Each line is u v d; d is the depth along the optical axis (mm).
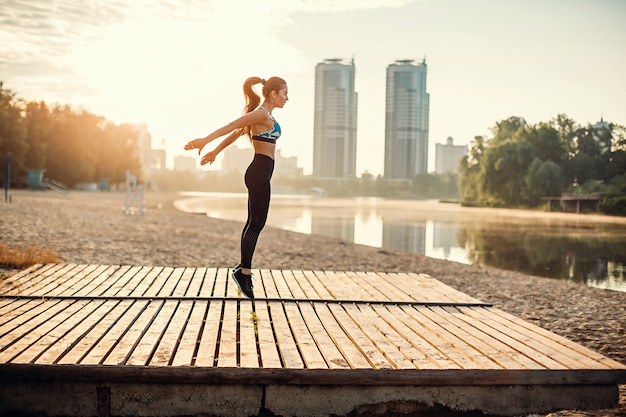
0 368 3988
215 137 5176
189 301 6449
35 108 70625
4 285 7145
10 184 55312
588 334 7953
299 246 19453
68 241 15883
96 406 4074
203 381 4082
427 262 16844
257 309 6176
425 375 4230
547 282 13422
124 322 5359
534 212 64312
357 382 4176
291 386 4180
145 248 15875
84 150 73688
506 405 4355
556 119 85562
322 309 6336
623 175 71188
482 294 11320
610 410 4840
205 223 28406
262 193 5578
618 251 23016
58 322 5297
